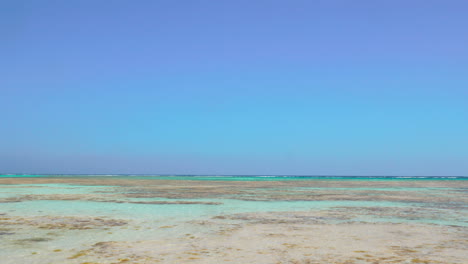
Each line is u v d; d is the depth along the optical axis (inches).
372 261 322.3
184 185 1807.3
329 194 1172.5
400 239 422.6
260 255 343.9
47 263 314.2
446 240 418.0
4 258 330.6
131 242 402.3
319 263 315.3
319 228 499.8
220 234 452.1
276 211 697.0
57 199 898.1
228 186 1744.6
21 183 1888.5
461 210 729.6
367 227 509.7
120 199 914.7
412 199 993.5
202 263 314.8
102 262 317.1
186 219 581.6
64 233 453.1
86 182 2105.1
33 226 500.1
